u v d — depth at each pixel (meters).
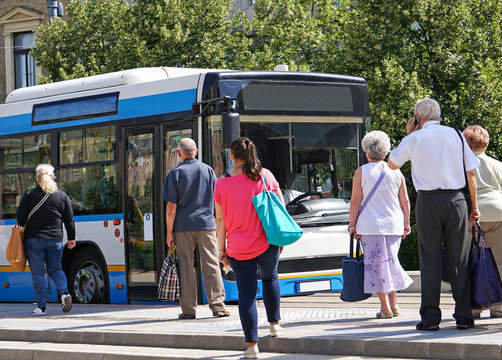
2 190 17.36
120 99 15.20
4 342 11.23
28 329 11.30
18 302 17.56
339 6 27.56
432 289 8.65
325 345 8.49
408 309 11.50
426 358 7.78
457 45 23.47
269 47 27.36
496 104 22.61
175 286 11.52
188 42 27.41
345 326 9.58
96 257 15.58
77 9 29.73
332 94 14.69
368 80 23.23
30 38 40.69
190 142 11.80
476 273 8.72
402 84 22.09
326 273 14.35
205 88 13.75
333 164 14.55
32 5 40.41
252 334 8.52
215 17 27.62
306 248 14.19
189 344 9.58
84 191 15.73
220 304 11.67
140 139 14.77
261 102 14.00
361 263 10.08
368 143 10.11
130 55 27.45
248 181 8.67
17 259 13.66
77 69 28.66
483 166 9.64
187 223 11.57
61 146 16.23
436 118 8.92
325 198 14.45
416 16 23.20
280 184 14.03
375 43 23.34
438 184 8.59
